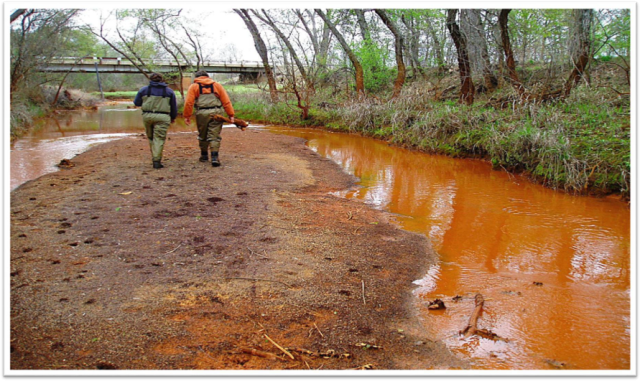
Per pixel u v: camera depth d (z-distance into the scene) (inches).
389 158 427.8
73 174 293.6
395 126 528.7
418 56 816.3
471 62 565.9
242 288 141.2
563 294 149.8
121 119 805.2
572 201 271.3
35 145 439.8
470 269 170.9
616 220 232.4
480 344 118.5
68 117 849.5
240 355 106.2
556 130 339.3
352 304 136.9
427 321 130.6
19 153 383.2
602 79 479.2
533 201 271.1
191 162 346.9
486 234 211.3
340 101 734.5
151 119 305.3
